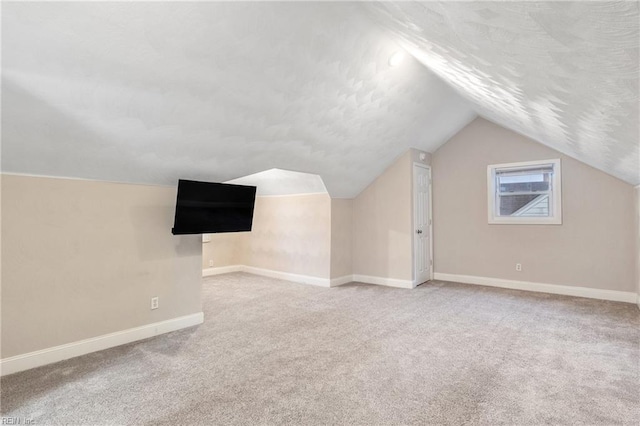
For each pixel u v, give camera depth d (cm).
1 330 244
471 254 554
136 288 315
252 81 268
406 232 528
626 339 308
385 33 296
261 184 583
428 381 234
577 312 390
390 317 376
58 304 269
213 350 288
